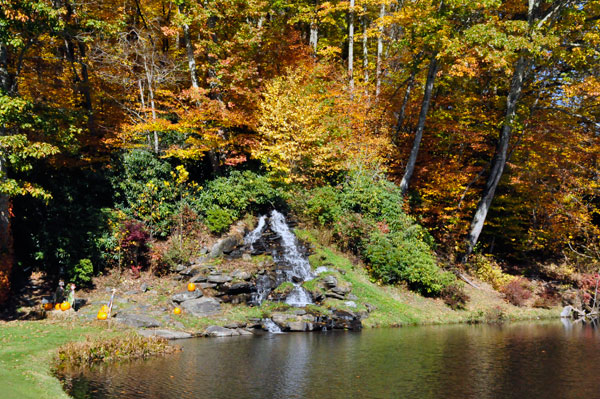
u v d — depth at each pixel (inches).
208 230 834.8
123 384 386.3
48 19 622.8
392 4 1290.6
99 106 987.3
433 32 928.9
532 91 1144.2
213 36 944.3
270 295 730.2
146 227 782.5
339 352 522.0
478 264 1052.5
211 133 873.5
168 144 925.8
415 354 520.7
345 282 779.4
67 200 736.3
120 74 927.7
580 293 1002.7
